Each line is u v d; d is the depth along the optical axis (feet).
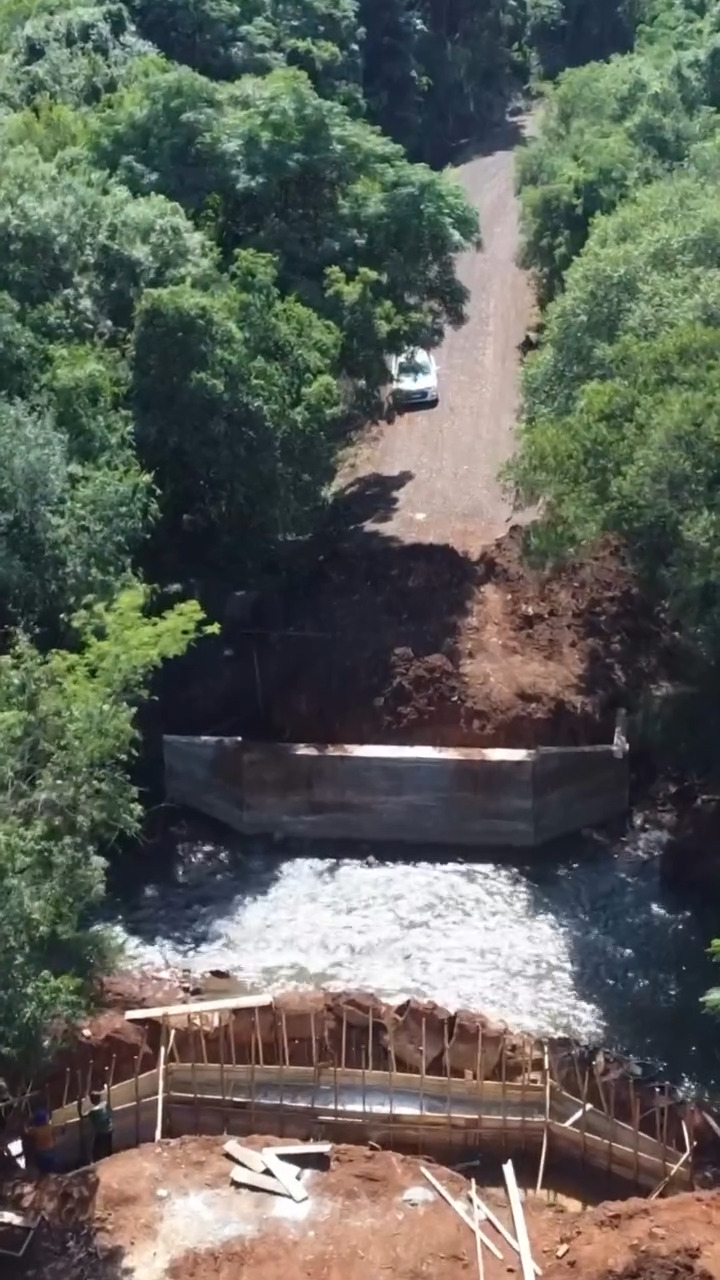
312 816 152.25
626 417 126.72
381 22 304.50
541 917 140.87
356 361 164.96
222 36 229.45
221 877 148.05
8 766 94.02
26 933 87.81
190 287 147.74
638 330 138.31
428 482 197.67
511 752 148.66
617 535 134.92
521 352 234.79
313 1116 109.19
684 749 142.82
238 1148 103.45
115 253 151.64
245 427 146.00
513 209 294.66
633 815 150.61
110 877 147.43
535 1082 110.01
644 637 158.61
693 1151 104.01
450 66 339.98
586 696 153.38
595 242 164.66
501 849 150.30
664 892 142.41
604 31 371.56
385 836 152.05
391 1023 115.34
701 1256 92.84
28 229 147.02
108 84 205.67
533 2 365.20
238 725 158.20
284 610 165.27
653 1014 127.65
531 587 164.35
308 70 236.43
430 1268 94.02
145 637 121.08
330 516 181.78
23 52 210.79
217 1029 115.14
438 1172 102.06
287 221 173.37
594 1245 94.99
